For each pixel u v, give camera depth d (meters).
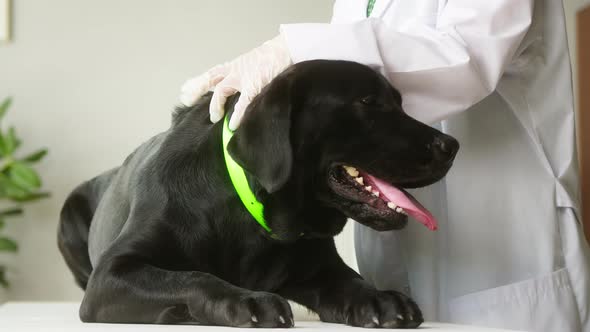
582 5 5.12
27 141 4.83
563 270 1.72
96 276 1.51
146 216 1.58
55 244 4.86
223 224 1.56
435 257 1.81
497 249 1.76
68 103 4.82
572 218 1.75
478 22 1.54
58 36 4.80
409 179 1.46
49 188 4.84
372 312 1.40
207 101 1.70
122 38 4.79
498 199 1.76
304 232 1.58
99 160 4.83
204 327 1.28
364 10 1.92
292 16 4.75
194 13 4.77
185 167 1.58
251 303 1.27
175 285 1.40
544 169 1.74
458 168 1.79
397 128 1.47
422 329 1.36
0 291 4.82
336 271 1.65
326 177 1.51
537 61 1.73
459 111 1.60
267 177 1.38
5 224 4.82
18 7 4.80
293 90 1.45
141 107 4.80
